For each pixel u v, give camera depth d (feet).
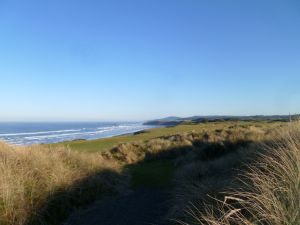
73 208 30.83
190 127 199.31
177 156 73.77
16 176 29.22
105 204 33.71
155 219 28.02
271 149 25.85
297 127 30.96
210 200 23.41
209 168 37.93
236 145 52.90
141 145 80.53
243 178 23.81
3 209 24.86
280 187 14.70
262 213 14.37
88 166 42.14
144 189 41.52
